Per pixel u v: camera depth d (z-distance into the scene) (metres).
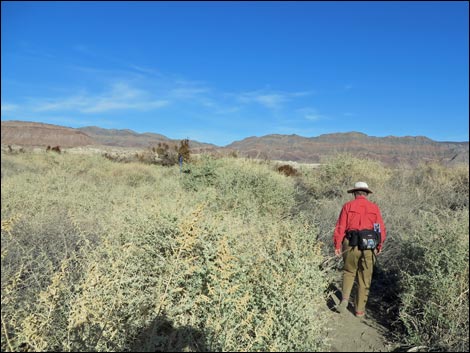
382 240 5.11
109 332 2.72
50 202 7.32
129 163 23.05
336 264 6.02
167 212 4.29
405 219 7.43
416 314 4.39
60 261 3.92
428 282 4.46
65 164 16.83
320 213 8.41
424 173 12.42
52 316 2.97
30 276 3.57
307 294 3.69
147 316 3.05
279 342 3.13
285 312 3.35
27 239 4.46
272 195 9.17
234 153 13.80
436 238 4.96
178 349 2.84
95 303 2.84
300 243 4.91
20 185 8.90
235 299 3.26
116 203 7.73
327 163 13.45
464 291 4.27
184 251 3.72
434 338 4.11
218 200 8.33
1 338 2.72
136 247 3.93
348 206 5.18
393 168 13.59
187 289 3.44
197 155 13.79
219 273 3.46
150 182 14.29
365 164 13.45
